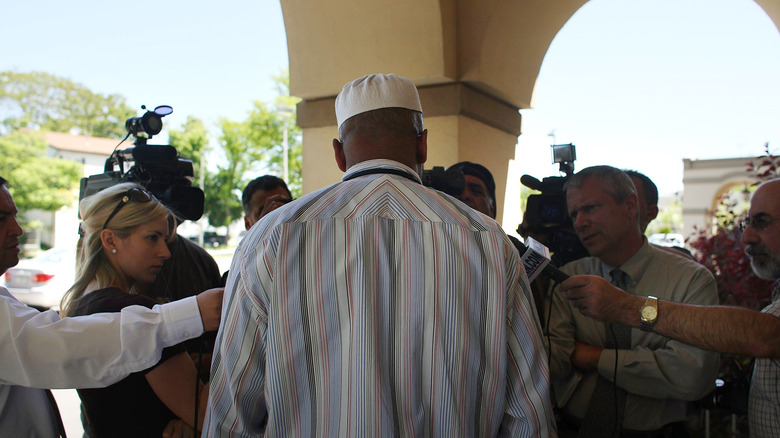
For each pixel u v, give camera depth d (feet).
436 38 10.32
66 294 5.58
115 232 5.45
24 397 4.73
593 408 6.00
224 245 122.01
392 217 3.75
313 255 3.67
